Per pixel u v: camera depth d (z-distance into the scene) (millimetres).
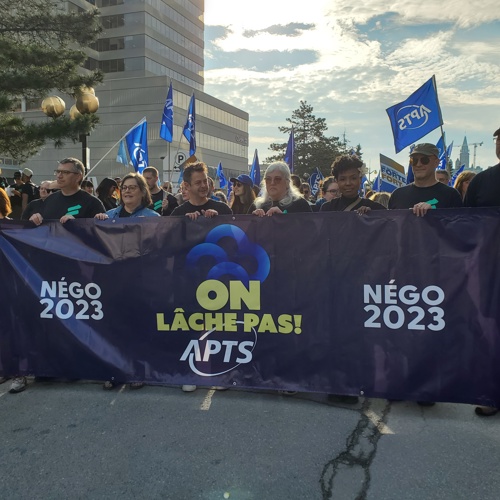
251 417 3064
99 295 3615
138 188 4070
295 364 3344
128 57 61625
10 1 14961
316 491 2314
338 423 2973
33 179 57094
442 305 3088
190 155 11688
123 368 3580
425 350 3125
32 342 3717
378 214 3174
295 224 3307
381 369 3197
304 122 58594
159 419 3062
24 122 13391
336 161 3951
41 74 12852
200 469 2504
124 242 3574
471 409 3162
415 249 3121
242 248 3396
